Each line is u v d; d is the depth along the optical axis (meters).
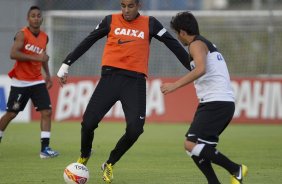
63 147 42.72
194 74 23.36
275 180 29.27
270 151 40.84
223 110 24.28
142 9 73.06
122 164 34.38
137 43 28.45
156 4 72.38
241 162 35.50
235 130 56.22
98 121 27.94
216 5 94.62
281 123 61.62
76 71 69.31
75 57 29.47
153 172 31.56
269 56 63.84
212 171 25.16
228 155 38.69
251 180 29.23
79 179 26.17
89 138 28.36
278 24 70.25
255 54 71.25
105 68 28.44
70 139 48.00
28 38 36.78
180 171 31.86
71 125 59.97
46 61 36.53
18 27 68.81
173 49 28.92
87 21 72.62
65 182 28.33
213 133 24.25
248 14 68.62
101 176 30.28
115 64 28.22
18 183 28.45
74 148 42.12
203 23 73.56
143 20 28.89
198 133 24.17
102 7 75.88
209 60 24.47
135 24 28.73
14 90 37.25
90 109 27.95
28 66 37.00
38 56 36.34
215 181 25.06
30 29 37.06
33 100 37.44
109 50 28.62
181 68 68.75
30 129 56.12
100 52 69.00
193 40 24.45
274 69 70.69
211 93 24.34
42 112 37.28
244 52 71.44
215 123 24.20
